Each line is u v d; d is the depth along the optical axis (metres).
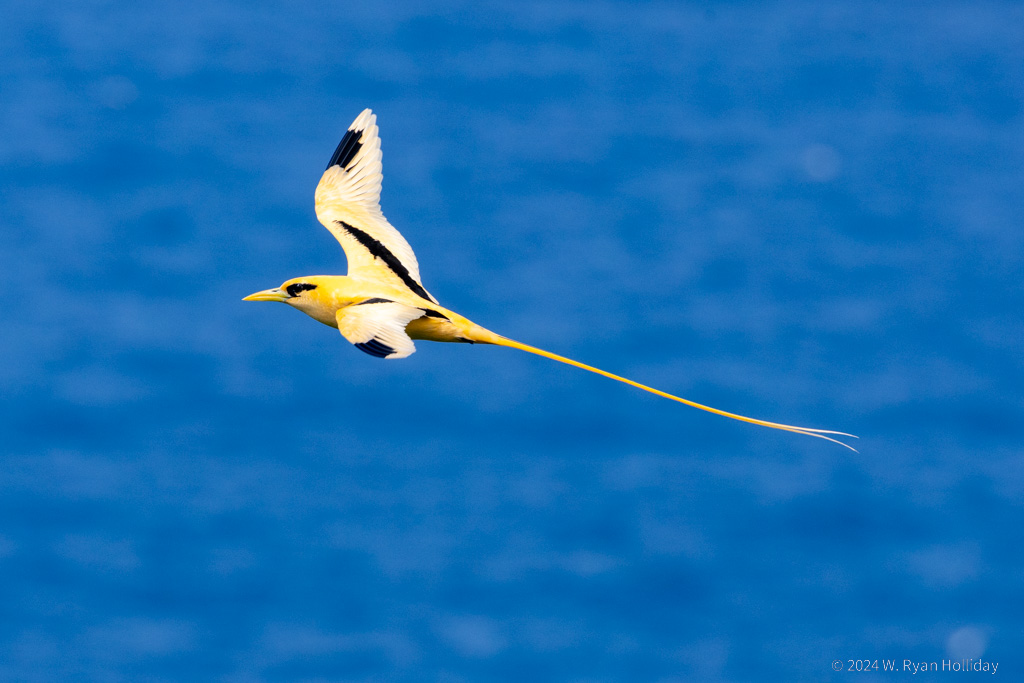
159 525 50.53
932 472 55.22
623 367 63.44
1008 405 60.84
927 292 72.62
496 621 45.50
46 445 55.91
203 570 48.06
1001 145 93.81
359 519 50.78
